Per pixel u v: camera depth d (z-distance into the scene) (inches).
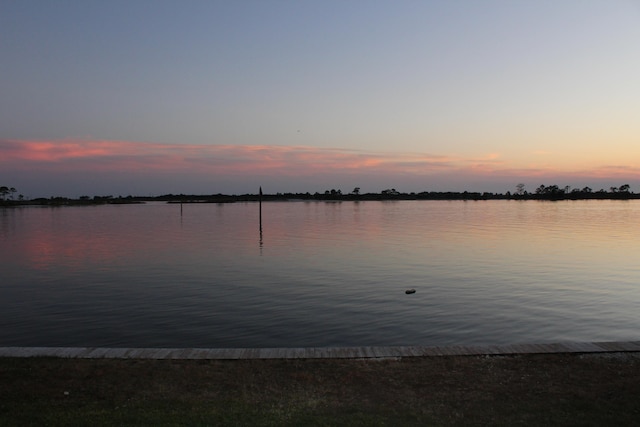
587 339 468.4
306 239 1577.3
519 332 491.2
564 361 300.2
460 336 478.0
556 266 945.5
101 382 269.9
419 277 824.3
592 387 259.8
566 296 661.9
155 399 246.8
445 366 294.7
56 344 454.6
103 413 228.1
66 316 561.9
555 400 243.8
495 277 820.0
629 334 484.7
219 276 851.4
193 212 4249.5
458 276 832.3
